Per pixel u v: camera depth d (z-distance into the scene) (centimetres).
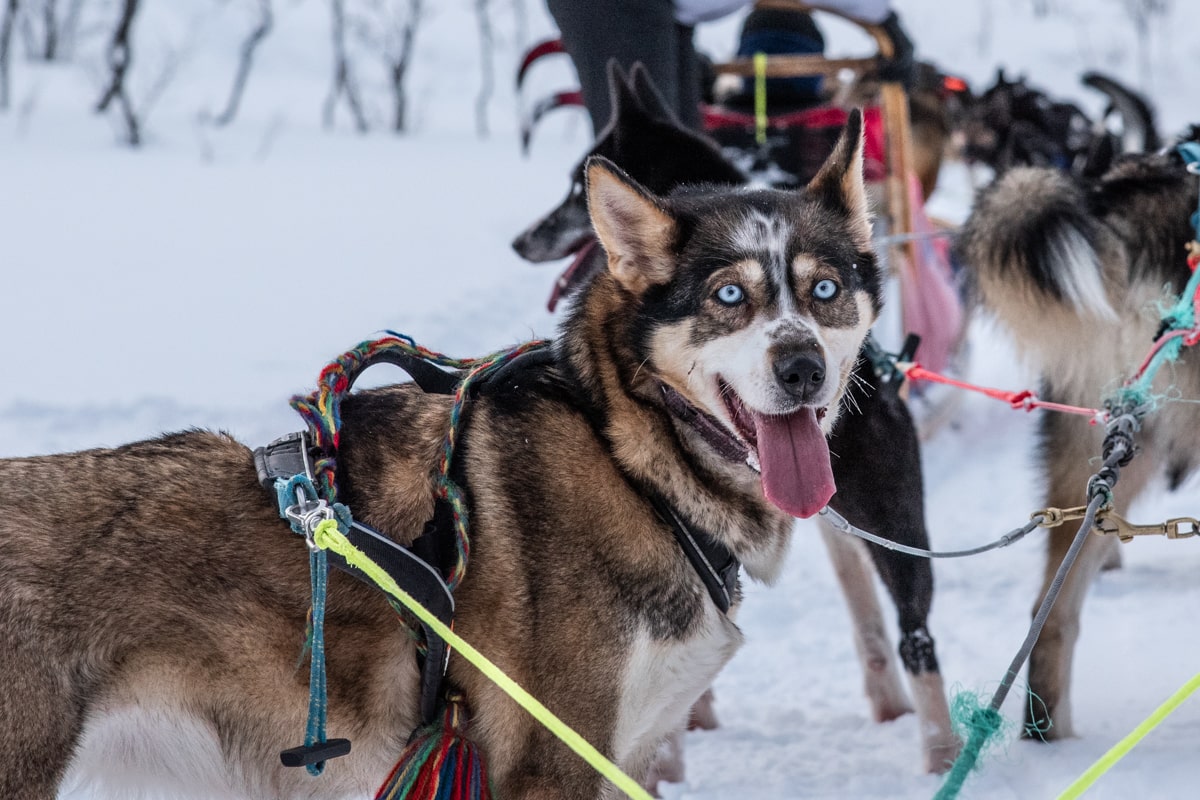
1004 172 470
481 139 2750
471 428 316
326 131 2645
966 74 3491
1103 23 3997
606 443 310
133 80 2788
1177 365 434
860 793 400
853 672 504
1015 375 905
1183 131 491
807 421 302
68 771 289
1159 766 392
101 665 288
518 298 1055
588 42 580
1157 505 667
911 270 732
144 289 1002
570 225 565
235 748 303
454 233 1380
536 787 298
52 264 1079
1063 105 1252
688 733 454
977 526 656
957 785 239
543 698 298
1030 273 442
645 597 303
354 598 302
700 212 312
